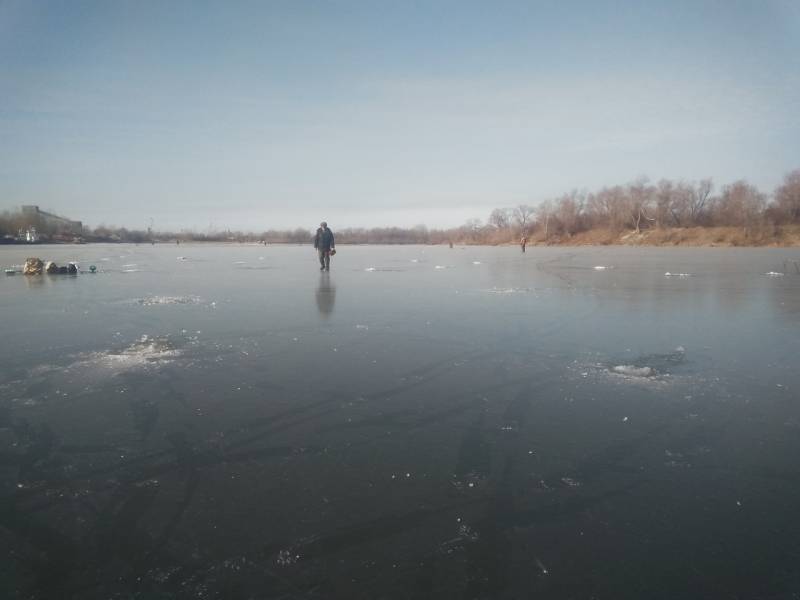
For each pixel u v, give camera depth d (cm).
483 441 452
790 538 311
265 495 364
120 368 677
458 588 270
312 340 845
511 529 323
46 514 343
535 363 700
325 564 290
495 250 6475
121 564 292
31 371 663
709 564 288
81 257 3950
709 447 437
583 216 9669
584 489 370
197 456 424
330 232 2369
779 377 630
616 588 270
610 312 1132
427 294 1481
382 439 457
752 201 6862
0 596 268
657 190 8338
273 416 510
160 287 1700
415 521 331
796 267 2611
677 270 2456
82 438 459
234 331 920
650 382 614
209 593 269
